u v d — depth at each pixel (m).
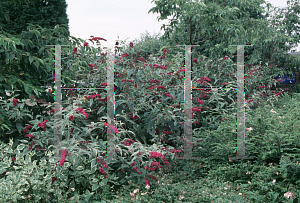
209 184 2.81
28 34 3.38
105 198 2.61
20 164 2.68
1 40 2.72
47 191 2.51
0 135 3.08
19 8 10.91
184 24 7.14
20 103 3.15
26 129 3.04
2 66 3.21
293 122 3.34
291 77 10.57
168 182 2.83
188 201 2.49
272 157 3.07
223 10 6.19
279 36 9.42
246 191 2.63
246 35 7.17
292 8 10.77
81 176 2.79
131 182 2.78
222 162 3.37
